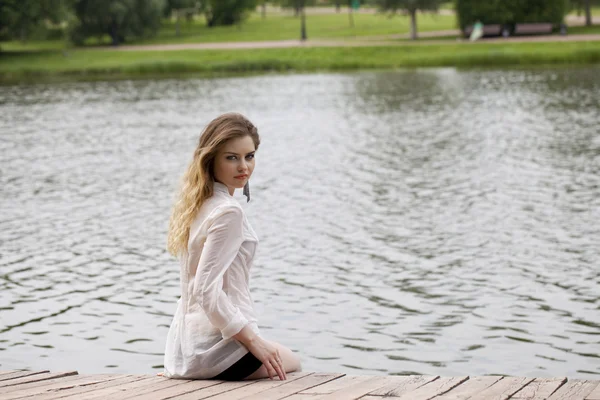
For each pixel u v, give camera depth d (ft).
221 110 124.16
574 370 29.76
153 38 294.66
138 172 74.23
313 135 96.12
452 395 16.84
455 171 71.20
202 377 18.94
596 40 213.87
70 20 266.57
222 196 18.78
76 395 17.60
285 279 41.68
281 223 53.93
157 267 44.34
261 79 180.55
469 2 237.25
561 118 103.35
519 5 235.20
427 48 218.38
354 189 64.69
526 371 29.76
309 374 19.38
